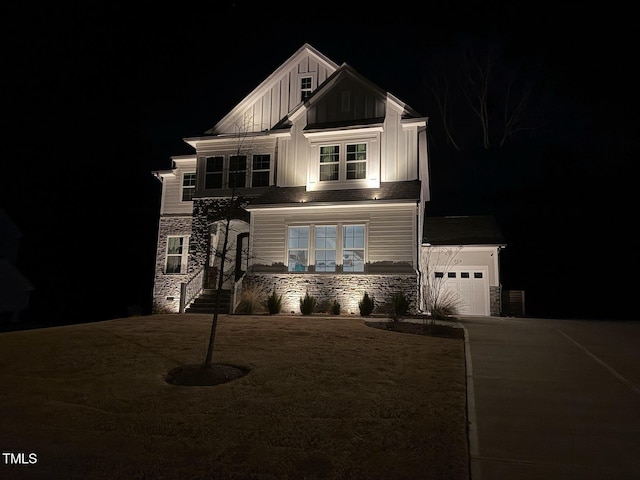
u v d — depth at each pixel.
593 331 11.93
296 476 4.13
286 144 19.69
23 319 28.70
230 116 21.59
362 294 16.55
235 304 16.97
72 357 8.51
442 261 20.19
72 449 4.70
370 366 7.88
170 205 22.72
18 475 4.18
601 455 4.61
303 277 17.22
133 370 7.64
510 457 4.57
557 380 7.33
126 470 4.26
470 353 9.19
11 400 6.19
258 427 5.26
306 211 17.78
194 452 4.62
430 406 5.94
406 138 18.17
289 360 8.27
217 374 7.37
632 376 7.56
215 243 20.31
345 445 4.78
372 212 17.12
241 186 19.98
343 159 18.45
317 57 20.89
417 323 12.62
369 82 18.84
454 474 4.16
